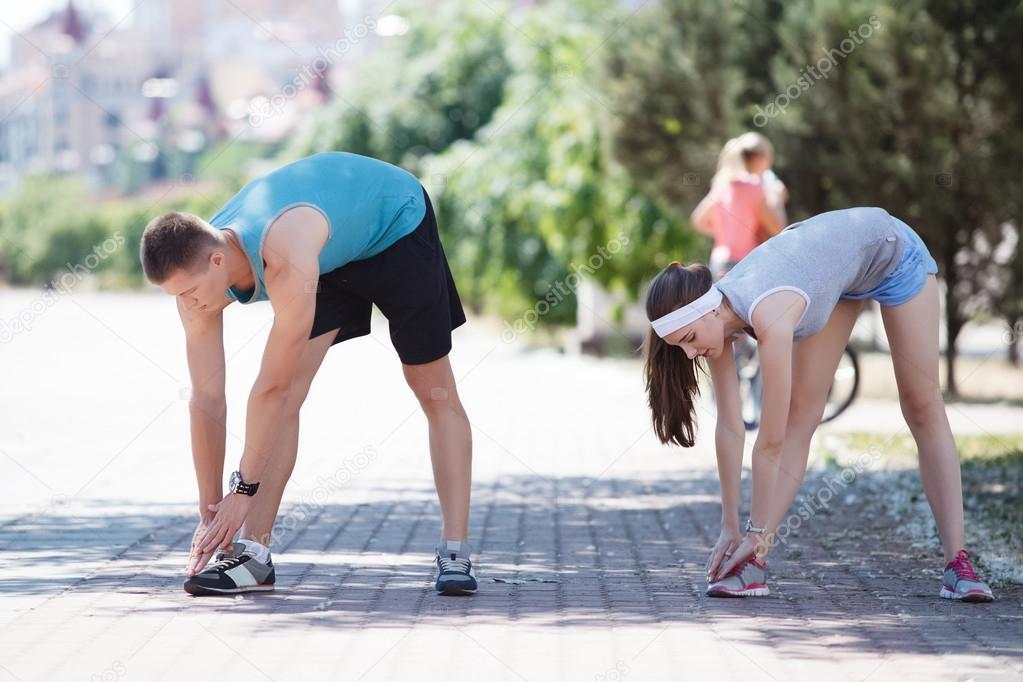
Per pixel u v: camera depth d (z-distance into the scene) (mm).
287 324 5660
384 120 43406
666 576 6777
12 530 8117
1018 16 15617
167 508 9047
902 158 16562
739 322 6148
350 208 5809
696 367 6465
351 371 23406
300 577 6602
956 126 16500
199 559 6055
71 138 123500
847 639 5320
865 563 7156
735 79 18703
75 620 5590
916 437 6453
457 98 43031
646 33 19922
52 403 16766
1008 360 21641
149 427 14312
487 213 31250
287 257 5570
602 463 11812
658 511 9133
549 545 7770
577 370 23859
